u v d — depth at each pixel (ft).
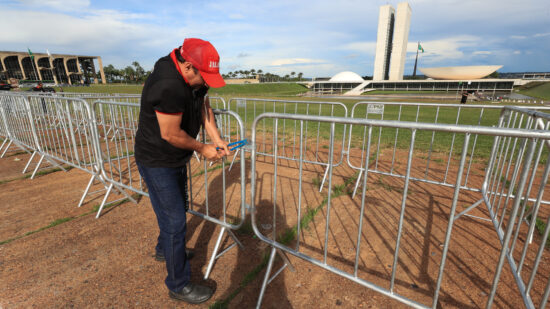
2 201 11.82
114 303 6.61
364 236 9.32
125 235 9.40
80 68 332.60
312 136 26.61
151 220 10.41
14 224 9.98
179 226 6.42
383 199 12.22
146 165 6.24
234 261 8.13
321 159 18.83
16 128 16.93
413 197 12.43
